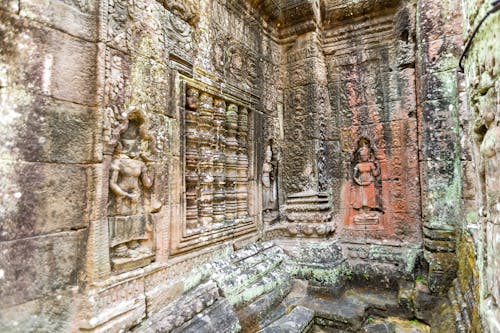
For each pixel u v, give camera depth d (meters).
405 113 5.27
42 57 2.21
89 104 2.53
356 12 5.68
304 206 5.55
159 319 2.89
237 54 4.84
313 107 5.66
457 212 4.30
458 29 4.42
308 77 5.75
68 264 2.33
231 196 4.67
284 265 5.15
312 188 5.57
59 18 2.33
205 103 4.10
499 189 1.88
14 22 2.07
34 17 2.17
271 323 4.05
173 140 3.47
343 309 4.41
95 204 2.49
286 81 5.99
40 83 2.19
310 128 5.68
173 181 3.44
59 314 2.24
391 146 5.39
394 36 5.46
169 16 3.50
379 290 5.05
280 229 5.66
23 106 2.09
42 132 2.19
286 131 5.94
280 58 6.04
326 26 5.99
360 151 5.66
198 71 3.96
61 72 2.33
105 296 2.49
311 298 4.83
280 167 5.88
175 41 3.57
